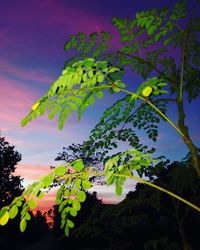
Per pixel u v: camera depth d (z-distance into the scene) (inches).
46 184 72.6
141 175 172.4
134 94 90.3
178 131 95.0
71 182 76.9
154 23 108.9
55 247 1002.1
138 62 122.4
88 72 85.4
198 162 93.8
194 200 225.0
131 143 139.9
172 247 240.2
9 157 1487.5
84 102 84.7
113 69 86.3
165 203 344.2
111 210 239.9
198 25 109.1
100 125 129.3
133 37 119.4
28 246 1446.9
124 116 128.4
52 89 83.8
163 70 125.6
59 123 81.7
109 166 79.6
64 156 633.6
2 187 1434.5
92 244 577.6
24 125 82.7
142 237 408.5
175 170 212.2
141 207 403.2
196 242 354.6
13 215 71.2
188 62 122.9
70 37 118.5
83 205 625.9
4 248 1380.4
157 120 138.4
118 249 325.1
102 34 117.8
